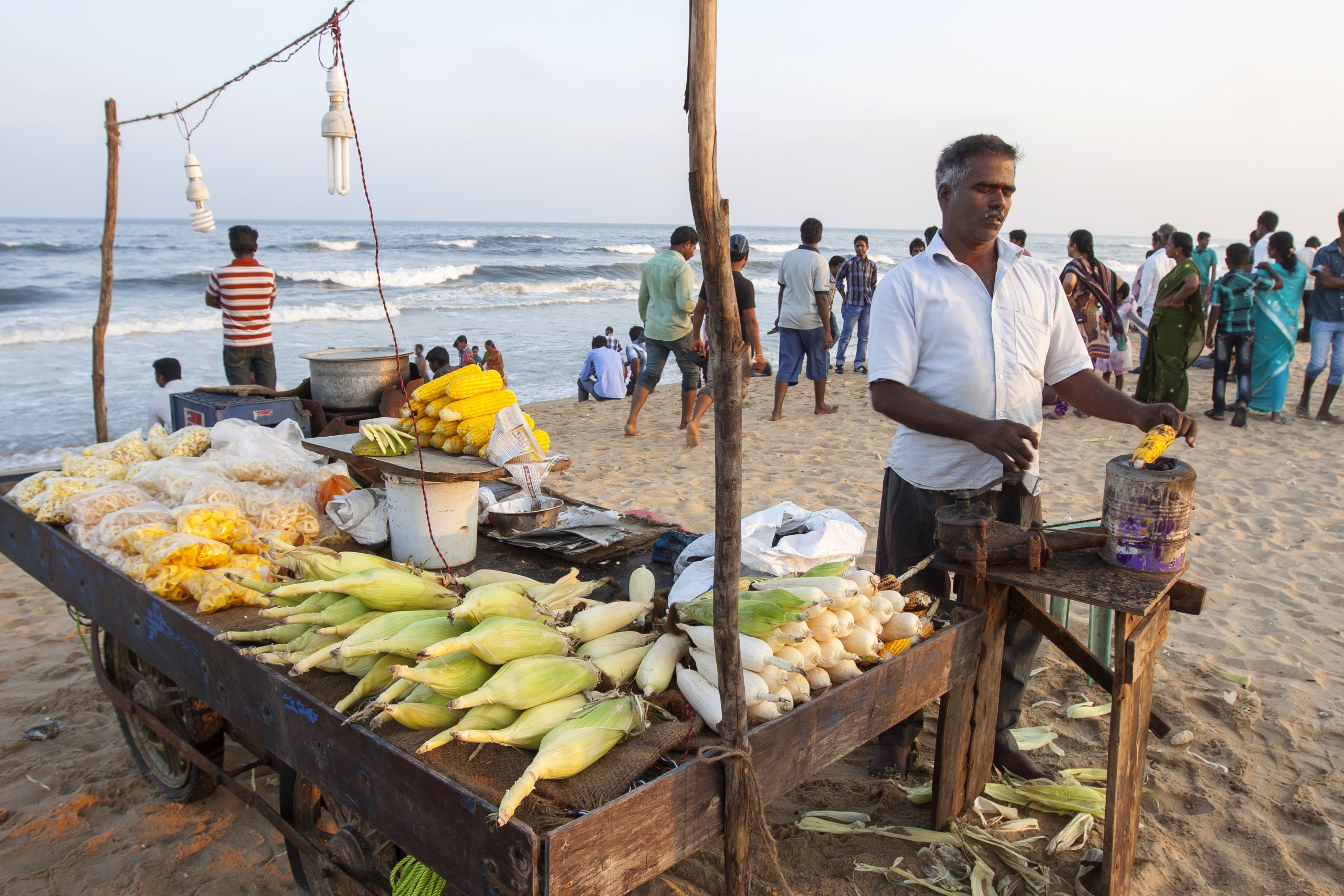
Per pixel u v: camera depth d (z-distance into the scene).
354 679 1.97
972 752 2.68
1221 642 4.06
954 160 2.61
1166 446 2.34
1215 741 3.25
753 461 7.54
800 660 1.91
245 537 2.71
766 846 1.74
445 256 43.78
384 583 2.10
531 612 2.04
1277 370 8.40
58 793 3.10
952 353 2.65
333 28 2.62
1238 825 2.77
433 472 2.64
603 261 43.97
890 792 2.92
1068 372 2.80
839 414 9.67
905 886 2.51
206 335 17.52
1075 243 8.41
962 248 2.68
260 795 3.09
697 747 1.77
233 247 6.43
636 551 3.17
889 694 2.14
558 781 1.54
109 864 2.72
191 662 2.30
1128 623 2.16
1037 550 2.29
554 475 7.16
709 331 1.46
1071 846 2.66
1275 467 7.03
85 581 2.78
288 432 3.80
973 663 2.49
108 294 6.05
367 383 4.65
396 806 1.69
